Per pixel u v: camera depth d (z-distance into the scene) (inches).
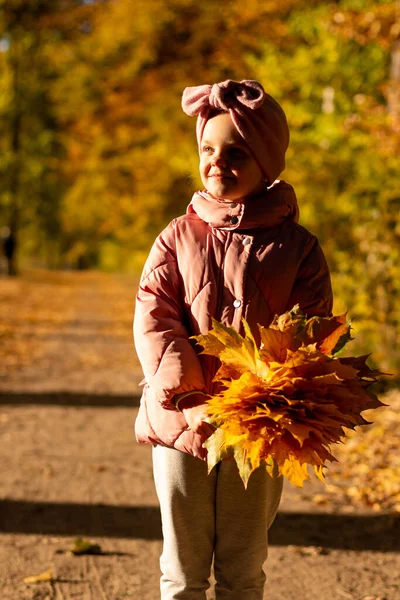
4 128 1574.8
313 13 599.2
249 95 110.4
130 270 1959.9
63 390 434.3
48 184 1679.4
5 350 585.9
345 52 564.7
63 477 259.9
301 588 171.2
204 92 114.1
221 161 113.1
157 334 110.3
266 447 94.9
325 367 98.0
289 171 506.3
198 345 111.9
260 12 721.6
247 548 114.2
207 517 114.3
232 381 98.0
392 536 205.6
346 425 98.0
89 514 222.1
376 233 424.8
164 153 1209.4
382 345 406.3
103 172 1451.8
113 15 1285.7
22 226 1770.4
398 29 410.9
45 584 171.6
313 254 115.8
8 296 1110.4
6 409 378.0
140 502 233.9
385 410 343.3
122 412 378.0
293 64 580.4
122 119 1370.6
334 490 246.1
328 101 564.4
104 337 701.3
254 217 113.2
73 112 1540.4
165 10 1203.9
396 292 409.4
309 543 200.5
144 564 184.9
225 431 96.4
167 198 1294.3
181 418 110.9
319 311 113.9
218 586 116.5
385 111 429.1
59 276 1759.4
